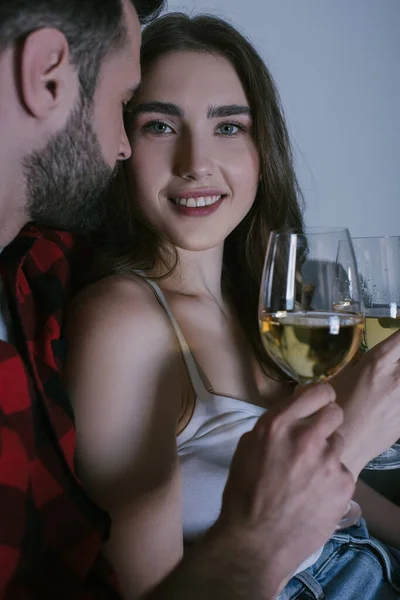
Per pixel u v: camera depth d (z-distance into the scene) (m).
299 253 0.89
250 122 1.32
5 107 0.86
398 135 2.71
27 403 0.88
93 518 0.89
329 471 0.77
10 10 0.83
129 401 0.99
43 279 1.03
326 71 2.42
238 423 1.20
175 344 1.13
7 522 0.82
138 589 0.93
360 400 0.99
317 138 2.43
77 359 1.00
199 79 1.23
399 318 1.22
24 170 0.90
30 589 0.86
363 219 2.64
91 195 0.98
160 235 1.30
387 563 1.29
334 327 0.85
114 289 1.08
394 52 2.64
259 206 1.46
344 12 2.44
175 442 1.04
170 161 1.24
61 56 0.87
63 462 0.89
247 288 1.47
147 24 1.30
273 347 0.89
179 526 0.98
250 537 0.79
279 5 2.25
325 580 1.21
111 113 0.98
